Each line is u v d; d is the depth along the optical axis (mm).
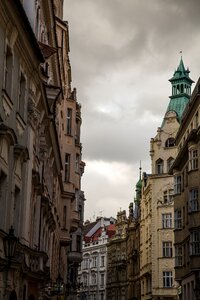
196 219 45156
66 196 51438
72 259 72812
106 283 123000
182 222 52125
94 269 130500
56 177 42594
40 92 25984
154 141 74000
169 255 68500
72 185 52000
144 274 76375
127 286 108062
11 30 19219
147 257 76438
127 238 106000
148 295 74812
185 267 49938
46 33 32781
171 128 72938
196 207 45688
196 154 46750
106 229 131125
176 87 75188
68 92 52562
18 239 19906
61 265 51906
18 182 21219
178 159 52625
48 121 30422
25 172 22328
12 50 19922
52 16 32344
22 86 22531
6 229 19078
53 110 31797
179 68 75938
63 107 49094
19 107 22094
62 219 50906
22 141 22297
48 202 30969
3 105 18609
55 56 35844
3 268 17859
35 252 23922
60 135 45812
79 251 74875
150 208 74125
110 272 119750
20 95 22406
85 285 133375
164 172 72188
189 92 75188
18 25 19656
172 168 55719
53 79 38656
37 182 25625
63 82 47375
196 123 48438
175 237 53500
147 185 76375
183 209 52219
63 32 44844
